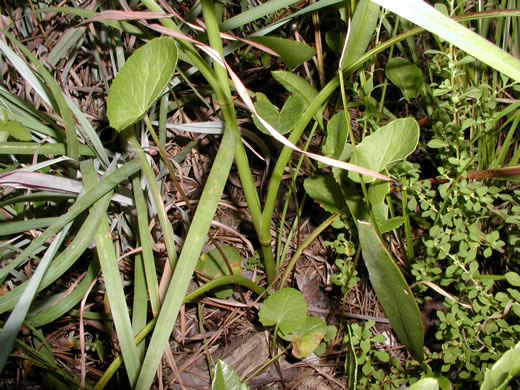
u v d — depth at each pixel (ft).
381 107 1.38
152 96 0.92
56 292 1.47
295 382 1.37
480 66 1.33
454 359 1.16
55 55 1.48
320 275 1.57
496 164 1.29
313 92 1.28
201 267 1.49
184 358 1.42
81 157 1.36
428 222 1.39
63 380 1.31
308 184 1.35
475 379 1.12
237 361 1.38
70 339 1.44
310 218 1.68
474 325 1.13
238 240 1.68
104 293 1.47
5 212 1.38
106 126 1.64
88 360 1.44
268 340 1.40
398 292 1.01
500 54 0.82
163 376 1.35
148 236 1.15
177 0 1.58
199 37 1.27
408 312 1.03
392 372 1.26
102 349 1.41
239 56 1.73
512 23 1.37
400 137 1.05
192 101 1.70
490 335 1.14
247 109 1.55
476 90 1.11
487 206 1.19
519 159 1.33
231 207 1.70
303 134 1.74
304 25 1.67
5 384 1.38
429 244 1.15
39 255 1.44
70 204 1.41
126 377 1.37
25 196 1.19
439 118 1.32
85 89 1.58
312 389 1.36
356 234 1.31
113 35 1.45
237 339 1.43
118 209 1.45
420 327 1.04
